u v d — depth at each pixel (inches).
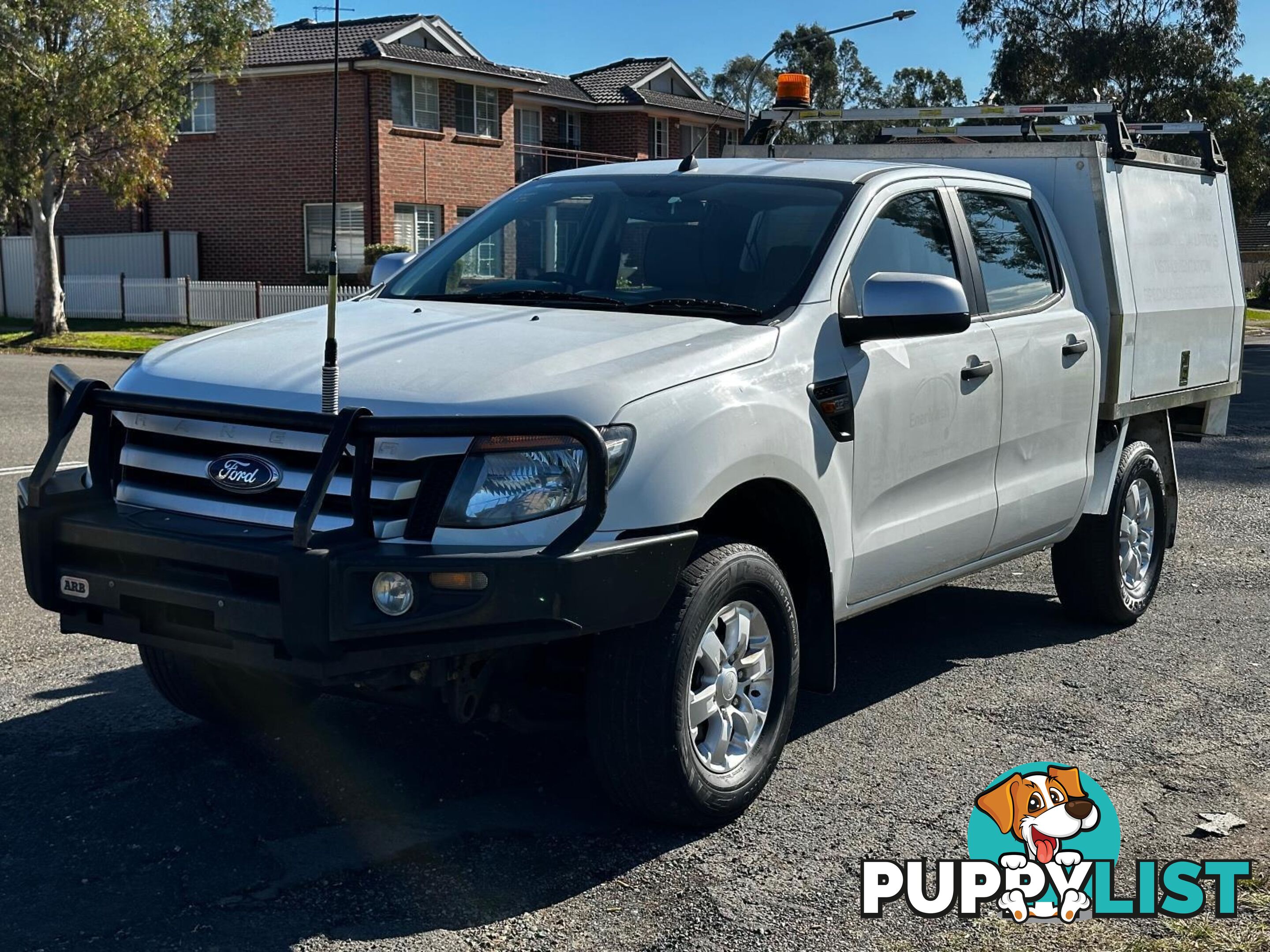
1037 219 237.6
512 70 1476.4
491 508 138.9
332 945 130.0
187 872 145.0
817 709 207.8
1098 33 1956.2
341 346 161.0
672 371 153.3
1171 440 276.7
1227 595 291.9
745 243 187.0
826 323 176.4
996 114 270.8
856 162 211.9
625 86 1743.4
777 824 162.2
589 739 152.3
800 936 134.5
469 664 147.7
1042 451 224.7
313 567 133.8
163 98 1035.9
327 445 137.4
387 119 1283.2
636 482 144.2
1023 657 239.8
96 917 134.6
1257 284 2805.1
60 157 1027.9
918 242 201.8
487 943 131.3
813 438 168.7
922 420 191.3
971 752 188.7
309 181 1300.4
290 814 161.3
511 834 156.9
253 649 140.9
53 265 1095.0
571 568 136.2
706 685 155.9
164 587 144.0
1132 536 262.5
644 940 132.6
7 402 604.1
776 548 176.9
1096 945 133.0
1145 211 260.1
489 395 142.9
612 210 199.8
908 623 264.1
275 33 1387.8
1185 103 1953.7
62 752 180.2
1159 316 259.8
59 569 152.3
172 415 149.7
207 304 1243.2
